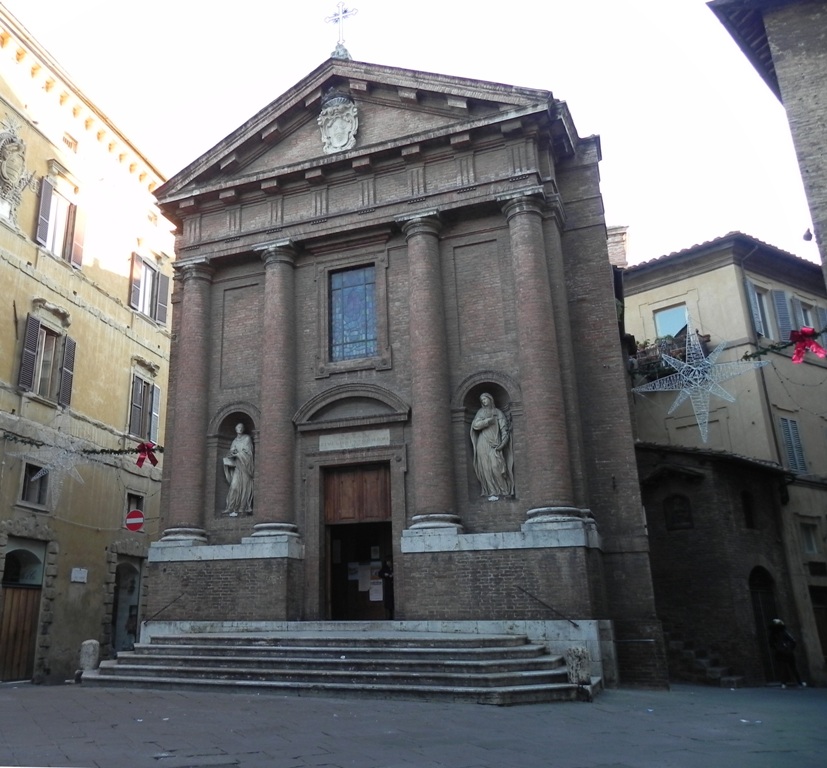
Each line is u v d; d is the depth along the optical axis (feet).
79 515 86.22
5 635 74.79
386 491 65.92
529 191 64.39
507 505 60.75
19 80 83.41
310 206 72.79
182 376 71.82
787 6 57.67
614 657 55.47
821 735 35.78
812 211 53.16
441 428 62.54
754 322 95.71
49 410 82.43
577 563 55.67
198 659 54.08
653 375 96.84
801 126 54.95
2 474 74.90
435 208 67.15
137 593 98.07
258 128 75.31
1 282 77.41
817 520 90.07
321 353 69.67
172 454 72.23
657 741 33.78
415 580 59.21
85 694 49.26
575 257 68.33
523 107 66.08
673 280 102.94
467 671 47.44
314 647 53.67
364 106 73.92
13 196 80.69
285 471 66.44
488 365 64.08
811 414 96.73
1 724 36.94
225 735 33.88
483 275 66.39
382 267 69.72
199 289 73.97
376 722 37.76
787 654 72.54
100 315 93.76
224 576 64.44
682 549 77.05
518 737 34.35
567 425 61.26
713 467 76.84
